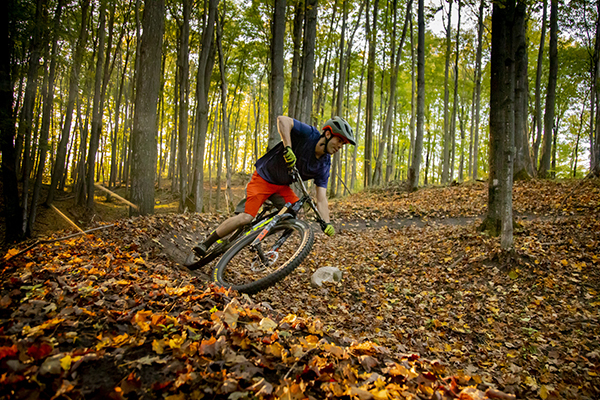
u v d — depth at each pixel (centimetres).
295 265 291
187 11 1529
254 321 236
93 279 269
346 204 1355
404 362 238
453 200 1206
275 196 344
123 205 2092
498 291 543
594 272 553
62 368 158
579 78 2131
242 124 3409
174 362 176
